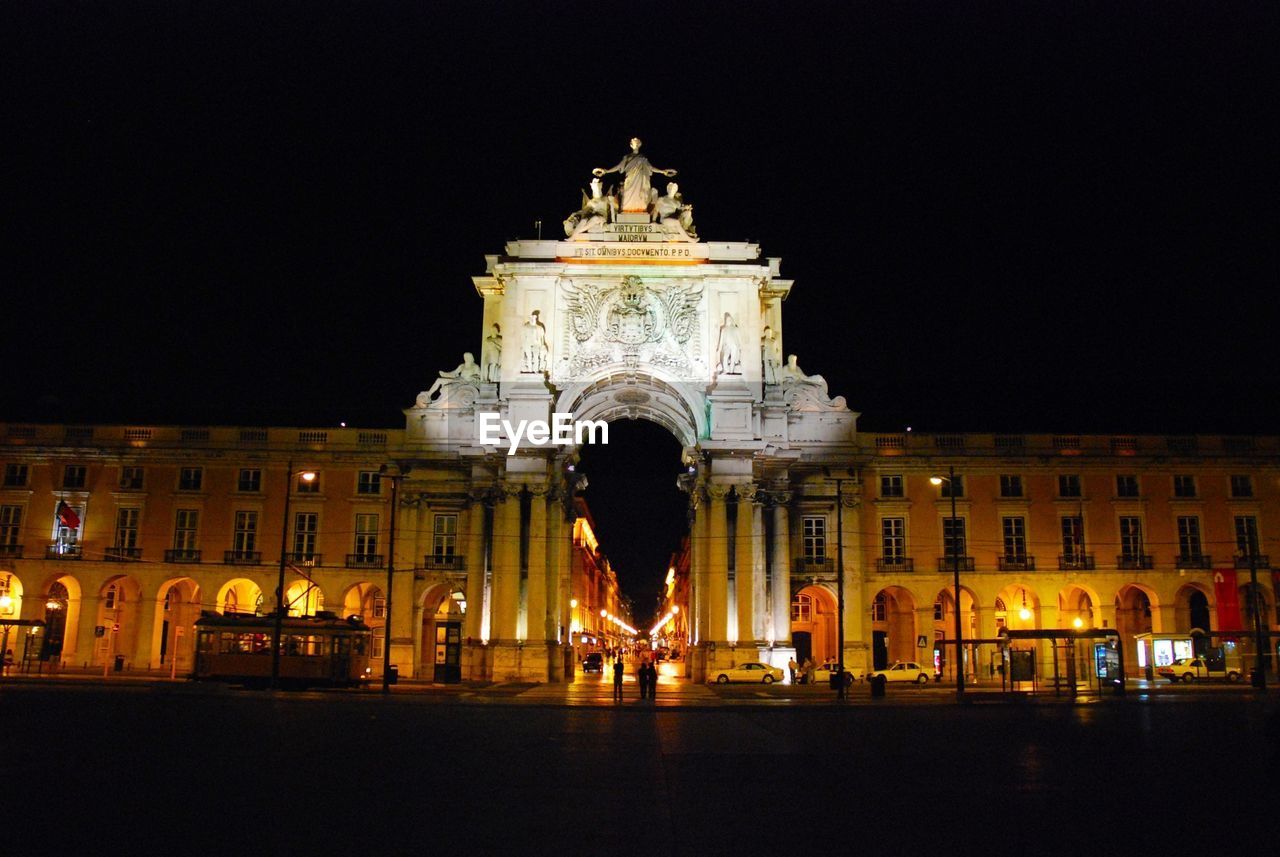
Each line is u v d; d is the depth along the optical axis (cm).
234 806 713
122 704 1705
